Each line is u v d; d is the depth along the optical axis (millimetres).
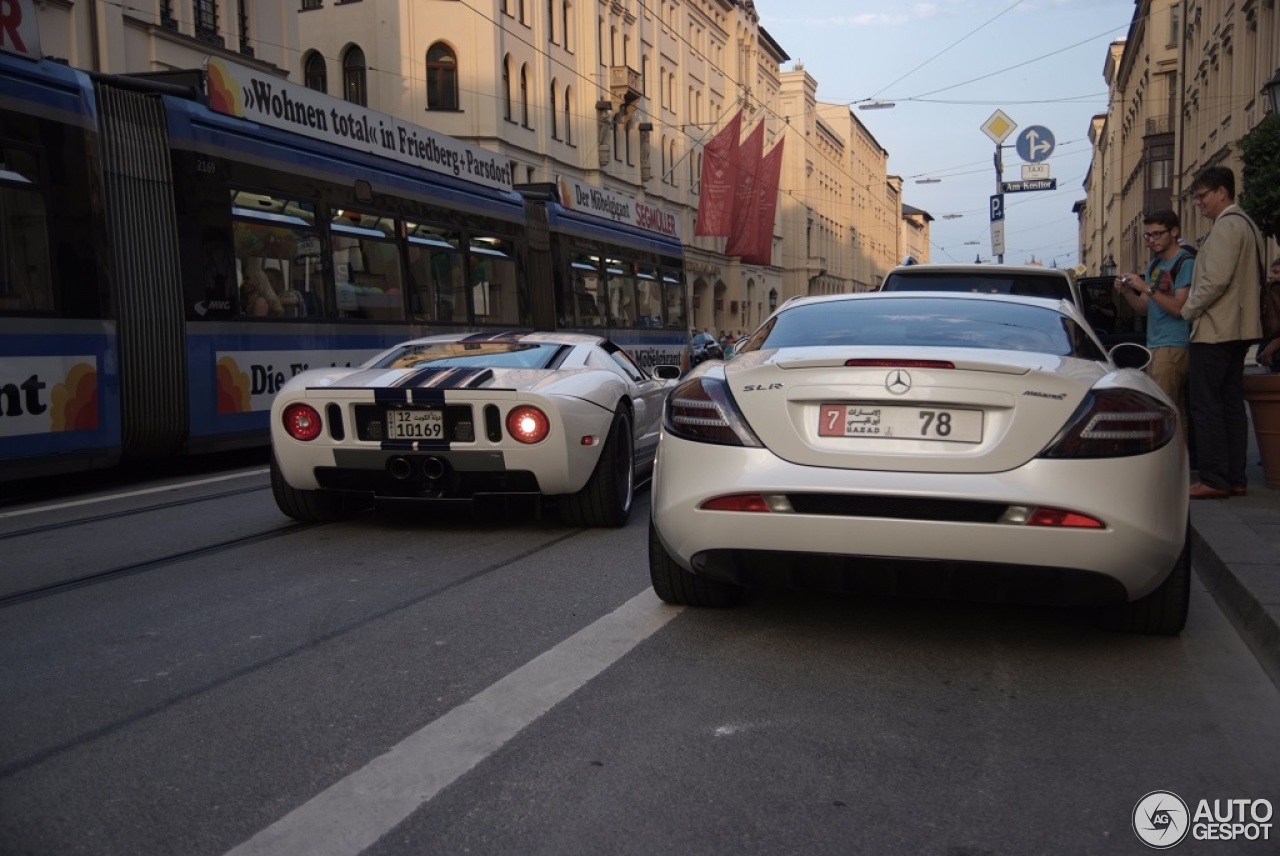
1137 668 4266
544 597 5312
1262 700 3916
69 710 3766
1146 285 7746
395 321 12859
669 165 51781
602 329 18531
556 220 17125
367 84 33938
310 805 3025
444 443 6438
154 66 22188
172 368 9734
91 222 8898
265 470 10617
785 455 4160
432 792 3113
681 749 3436
